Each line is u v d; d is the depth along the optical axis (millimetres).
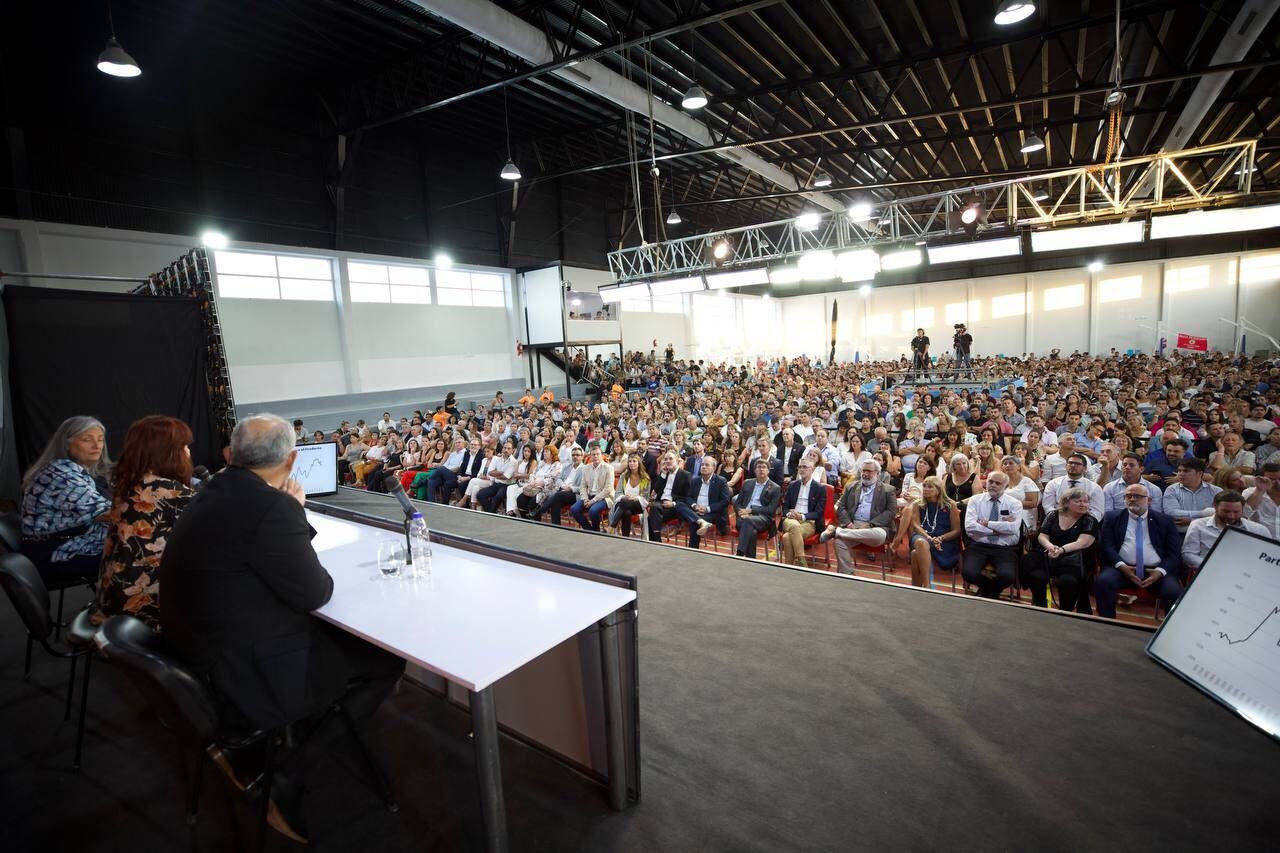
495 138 13734
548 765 1958
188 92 9625
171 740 2227
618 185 18062
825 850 1517
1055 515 3717
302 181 11352
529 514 6473
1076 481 3732
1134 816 1556
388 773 1961
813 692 2225
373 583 1868
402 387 13344
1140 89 9391
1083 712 2000
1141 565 3387
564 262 17312
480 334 15070
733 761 1874
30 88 8094
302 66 9438
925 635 2611
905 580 4539
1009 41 7055
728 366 22453
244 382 10812
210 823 1789
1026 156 13039
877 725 2010
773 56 8539
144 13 7875
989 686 2189
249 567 1495
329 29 8219
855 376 16234
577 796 1797
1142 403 8586
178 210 9648
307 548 1580
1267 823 1504
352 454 9102
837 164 13898
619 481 6148
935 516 4379
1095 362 16469
